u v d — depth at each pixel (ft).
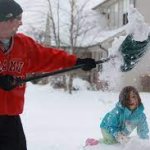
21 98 11.84
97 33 101.86
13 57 11.66
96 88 77.36
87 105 54.65
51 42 93.66
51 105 54.49
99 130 31.22
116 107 22.88
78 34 93.25
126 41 13.88
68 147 25.27
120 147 22.04
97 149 22.04
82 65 12.56
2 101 11.51
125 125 22.72
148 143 19.97
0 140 11.66
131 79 75.10
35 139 27.91
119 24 101.65
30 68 12.26
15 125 11.77
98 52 98.84
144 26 13.70
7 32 11.37
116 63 14.24
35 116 41.29
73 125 34.50
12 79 11.40
